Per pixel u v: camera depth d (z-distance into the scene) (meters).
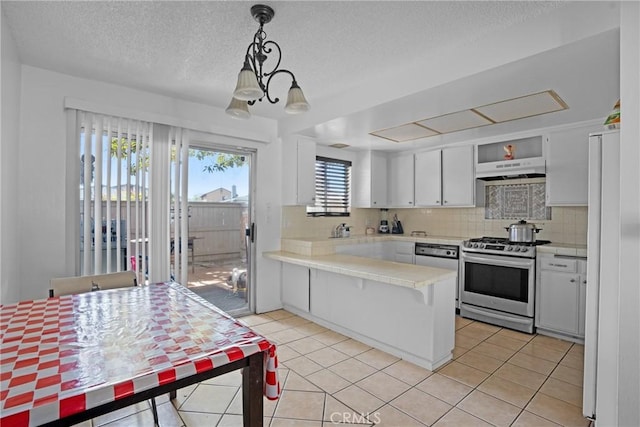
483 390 2.30
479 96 2.56
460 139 4.15
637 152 1.31
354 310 3.21
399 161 5.06
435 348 2.61
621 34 1.35
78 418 0.98
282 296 4.21
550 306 3.29
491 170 3.98
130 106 3.01
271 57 2.37
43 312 1.72
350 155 5.07
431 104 2.73
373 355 2.87
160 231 3.16
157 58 2.43
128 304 1.86
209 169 3.70
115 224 2.93
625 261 1.33
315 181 4.34
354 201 5.13
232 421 2.01
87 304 1.86
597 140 1.86
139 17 1.91
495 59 2.04
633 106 1.32
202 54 2.36
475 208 4.52
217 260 3.78
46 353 1.24
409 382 2.41
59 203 2.66
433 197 4.60
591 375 1.92
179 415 2.07
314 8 1.80
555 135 3.47
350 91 3.01
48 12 1.87
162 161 3.18
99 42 2.20
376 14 1.86
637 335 1.33
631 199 1.33
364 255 4.55
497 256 3.66
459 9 1.81
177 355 1.22
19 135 2.48
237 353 1.26
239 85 1.64
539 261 3.38
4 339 1.37
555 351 2.96
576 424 1.93
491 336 3.34
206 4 1.78
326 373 2.54
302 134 3.93
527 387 2.34
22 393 0.97
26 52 2.35
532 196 3.99
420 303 2.65
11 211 2.28
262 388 1.33
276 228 4.18
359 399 2.20
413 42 2.16
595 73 2.13
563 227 3.73
